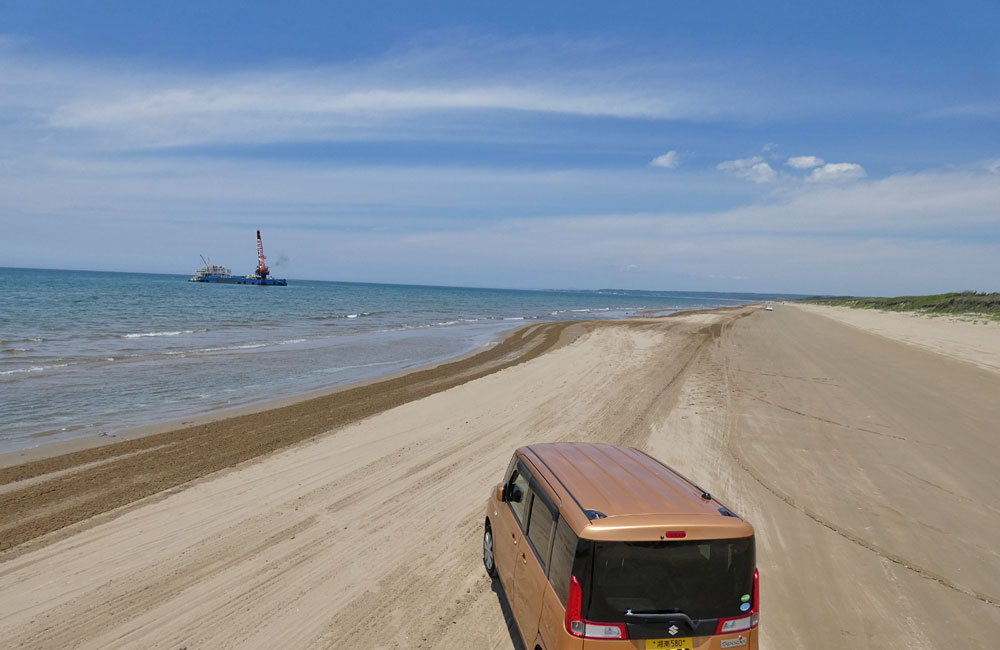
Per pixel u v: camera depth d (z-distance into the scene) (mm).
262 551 7035
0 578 6227
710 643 3932
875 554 7301
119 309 48906
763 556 7188
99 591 6023
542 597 4402
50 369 19953
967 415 14992
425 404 15594
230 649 5152
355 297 106000
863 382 19812
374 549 7199
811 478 10148
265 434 12406
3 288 75125
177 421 13625
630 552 3867
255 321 44031
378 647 5250
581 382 19281
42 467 10008
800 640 5488
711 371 22047
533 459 5516
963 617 5926
